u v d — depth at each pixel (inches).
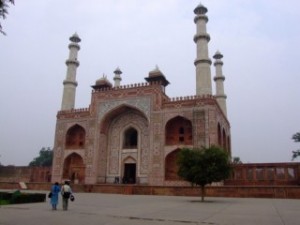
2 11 165.5
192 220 238.5
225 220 238.7
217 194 567.8
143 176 808.3
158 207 346.3
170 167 768.9
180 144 762.8
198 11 876.0
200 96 763.4
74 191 688.4
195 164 474.9
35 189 727.1
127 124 877.8
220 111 845.8
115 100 866.8
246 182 711.1
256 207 351.9
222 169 475.8
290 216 264.7
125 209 322.7
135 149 845.8
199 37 848.9
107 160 874.1
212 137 724.0
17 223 217.2
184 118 766.5
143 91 836.0
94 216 262.7
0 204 374.6
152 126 796.6
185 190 592.1
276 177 690.8
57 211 300.8
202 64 824.9
